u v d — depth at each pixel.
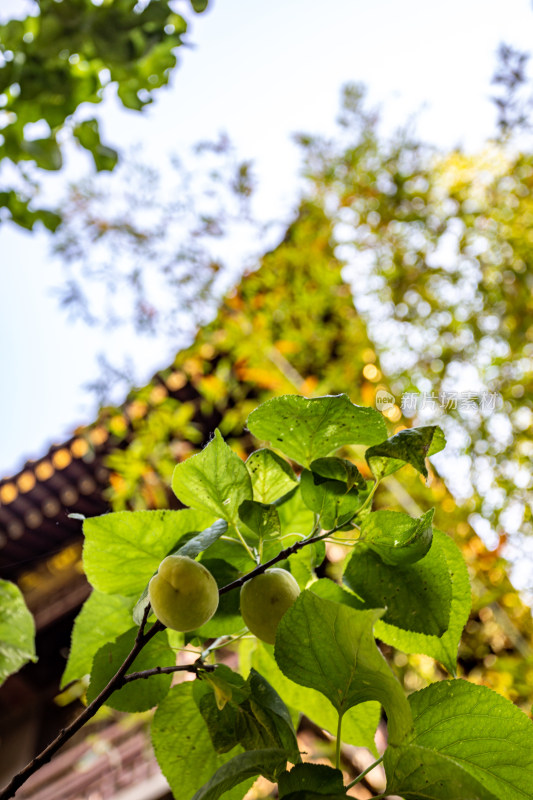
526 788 0.47
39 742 3.05
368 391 2.46
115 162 1.12
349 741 0.59
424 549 0.51
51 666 3.15
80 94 1.07
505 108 2.62
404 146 2.95
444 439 0.52
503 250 2.71
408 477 2.24
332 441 0.54
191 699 0.56
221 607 0.54
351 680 0.47
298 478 0.57
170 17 1.02
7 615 0.75
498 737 0.48
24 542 2.70
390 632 0.56
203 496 0.55
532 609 2.19
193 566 0.50
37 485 2.55
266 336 2.66
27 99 1.01
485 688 0.49
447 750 0.49
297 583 0.56
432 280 2.75
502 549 2.14
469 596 0.56
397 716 0.45
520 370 2.45
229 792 0.55
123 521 0.56
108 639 0.59
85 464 2.52
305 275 2.94
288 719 0.52
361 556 0.54
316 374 2.75
